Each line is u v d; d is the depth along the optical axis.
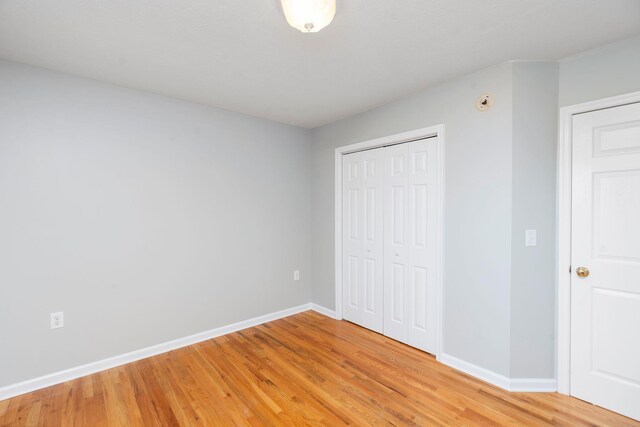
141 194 2.60
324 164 3.68
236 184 3.20
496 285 2.20
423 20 1.65
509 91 2.11
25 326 2.11
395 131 2.85
